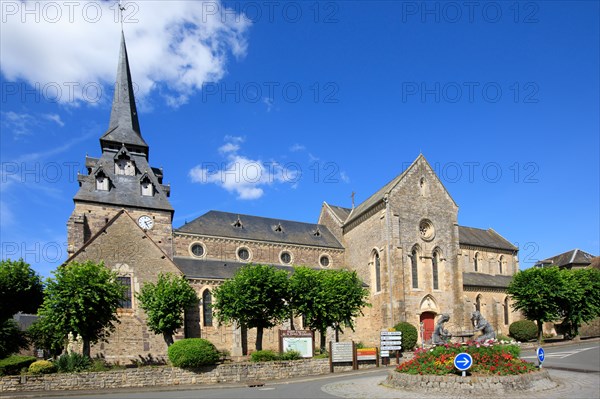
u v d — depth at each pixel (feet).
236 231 177.17
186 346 95.30
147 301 123.13
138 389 85.15
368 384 77.51
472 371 67.46
